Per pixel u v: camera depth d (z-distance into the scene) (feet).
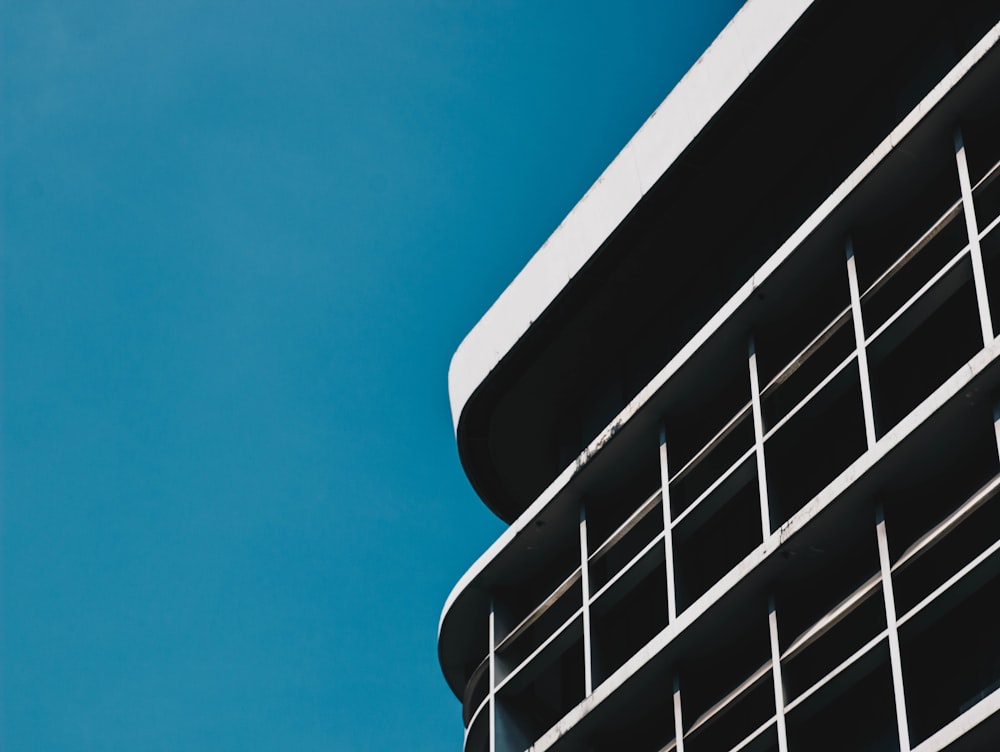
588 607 125.59
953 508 100.68
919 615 93.86
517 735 131.44
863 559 106.01
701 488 124.16
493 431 151.23
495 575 140.05
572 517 134.51
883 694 102.12
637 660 116.37
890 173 110.63
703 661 114.52
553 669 135.85
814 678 105.81
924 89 117.29
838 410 114.32
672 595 115.75
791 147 127.75
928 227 111.14
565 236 140.36
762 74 122.21
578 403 148.46
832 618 103.19
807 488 114.11
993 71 104.53
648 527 128.47
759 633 111.65
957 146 106.73
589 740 121.60
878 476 101.76
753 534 118.21
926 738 91.71
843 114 125.49
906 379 108.68
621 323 141.59
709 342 121.60
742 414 116.88
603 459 130.21
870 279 113.29
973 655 96.32
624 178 134.41
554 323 141.38
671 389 124.77
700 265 136.46
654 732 119.75
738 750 105.40
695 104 127.75
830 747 104.22
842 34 119.34
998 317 103.19
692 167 128.88
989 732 85.51
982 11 114.11
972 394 96.68
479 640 145.28
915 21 118.42
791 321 119.65
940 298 102.63
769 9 121.70
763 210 131.85
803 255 115.65
